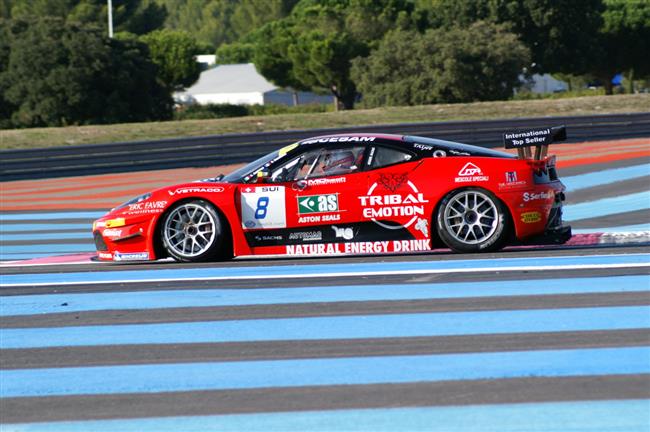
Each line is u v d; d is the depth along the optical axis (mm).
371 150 29688
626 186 57938
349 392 15969
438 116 116688
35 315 23625
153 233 30875
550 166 29641
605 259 27859
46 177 86000
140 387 16891
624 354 17375
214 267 29906
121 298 25266
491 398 15242
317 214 29562
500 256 29172
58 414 15617
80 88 163875
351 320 21188
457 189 28797
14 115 166250
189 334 20641
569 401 14906
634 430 13547
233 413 15188
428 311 21672
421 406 15039
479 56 175750
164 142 88750
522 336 19031
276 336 20094
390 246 29297
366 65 189250
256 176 30453
